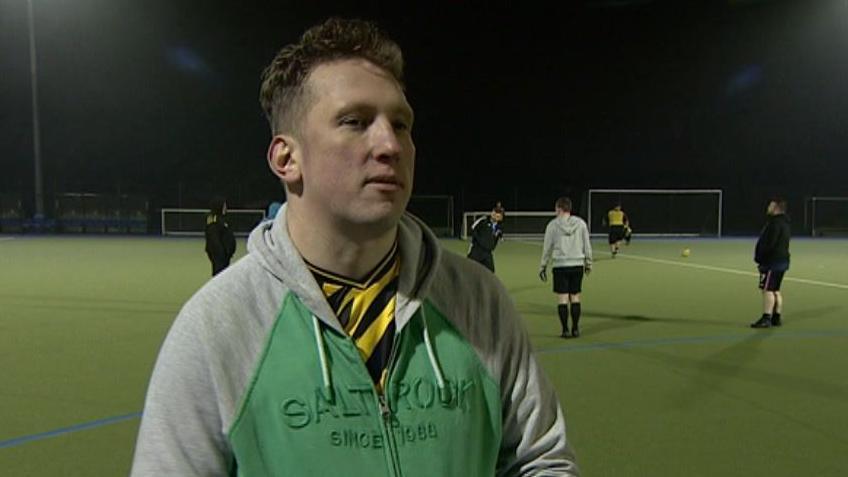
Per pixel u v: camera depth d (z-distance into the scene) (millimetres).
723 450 4863
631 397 6188
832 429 5328
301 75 1321
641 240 31922
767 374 7051
